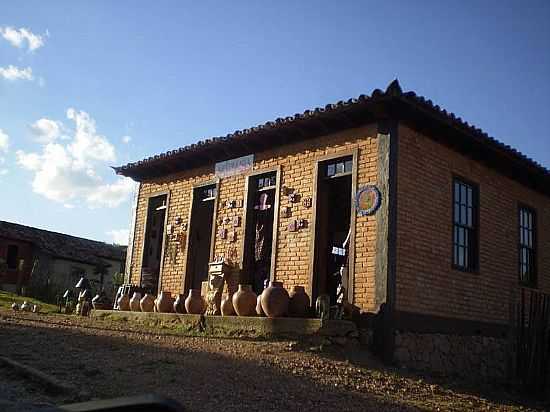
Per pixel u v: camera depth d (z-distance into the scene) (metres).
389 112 11.10
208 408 6.00
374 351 10.32
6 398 6.07
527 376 12.23
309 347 9.95
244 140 13.95
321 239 12.34
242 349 9.56
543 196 16.02
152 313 14.20
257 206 14.05
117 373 7.30
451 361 11.45
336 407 6.68
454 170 12.57
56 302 27.59
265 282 13.22
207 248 16.52
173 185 16.70
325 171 12.55
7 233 36.34
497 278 13.38
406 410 7.09
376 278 10.66
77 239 41.56
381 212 10.88
